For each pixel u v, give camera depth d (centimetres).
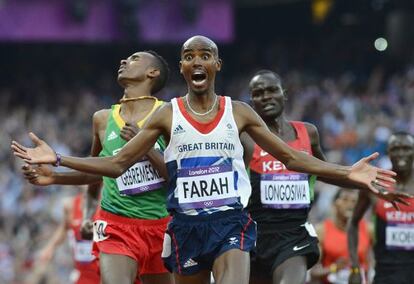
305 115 6894
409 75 7131
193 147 1864
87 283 2964
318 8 7462
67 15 7012
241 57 8325
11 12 6919
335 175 1864
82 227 2555
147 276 2206
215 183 1870
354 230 2619
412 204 2545
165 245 1953
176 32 7200
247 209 2331
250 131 1894
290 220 2317
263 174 2325
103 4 7062
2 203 5878
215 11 7262
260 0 8094
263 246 2312
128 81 2234
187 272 1925
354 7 7856
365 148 6031
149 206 2167
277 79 2375
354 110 6731
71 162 1845
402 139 2594
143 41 7162
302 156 1884
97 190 2569
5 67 8044
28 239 5372
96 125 2244
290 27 8369
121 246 2142
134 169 2156
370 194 2572
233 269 1856
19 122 7006
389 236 2555
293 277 2241
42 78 8006
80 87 7944
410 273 2552
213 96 1888
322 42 8175
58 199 5347
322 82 7575
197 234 1891
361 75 7738
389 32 7412
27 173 1933
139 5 7100
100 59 8200
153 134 1881
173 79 8019
